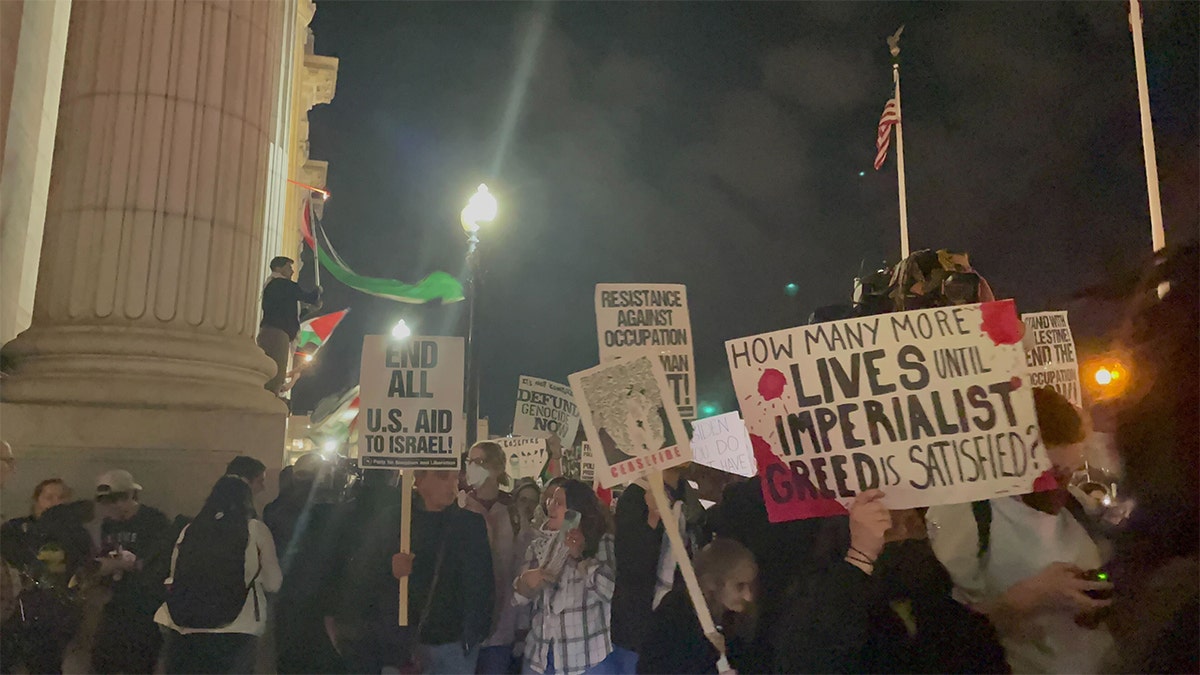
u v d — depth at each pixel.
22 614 4.95
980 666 3.76
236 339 7.20
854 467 4.21
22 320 9.40
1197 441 2.47
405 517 5.21
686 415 5.38
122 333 6.76
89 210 6.98
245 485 5.13
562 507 5.42
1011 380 4.12
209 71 7.35
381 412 5.55
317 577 5.21
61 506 5.32
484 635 5.31
